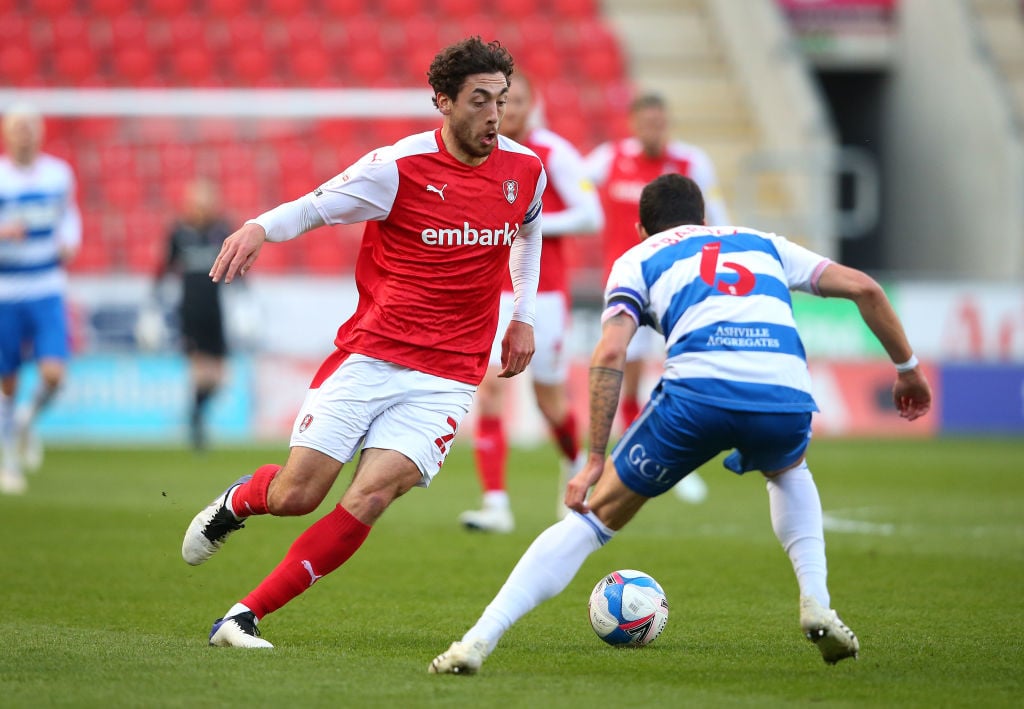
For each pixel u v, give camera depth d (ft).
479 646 52.65
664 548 95.76
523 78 100.73
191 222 172.55
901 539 100.94
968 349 210.59
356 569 85.20
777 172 249.96
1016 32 278.87
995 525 109.91
